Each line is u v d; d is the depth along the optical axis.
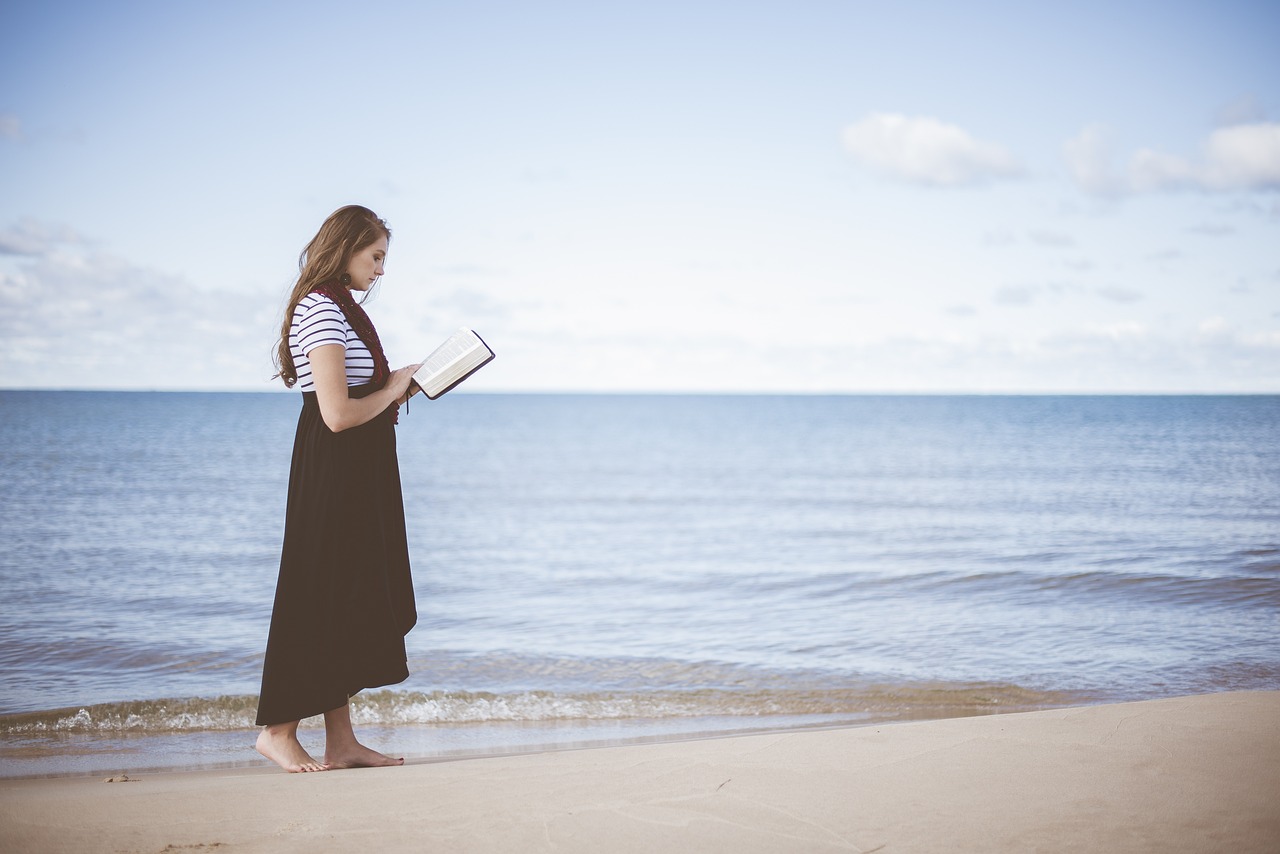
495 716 5.96
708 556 14.71
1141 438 51.44
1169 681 6.63
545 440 64.94
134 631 8.50
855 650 7.79
